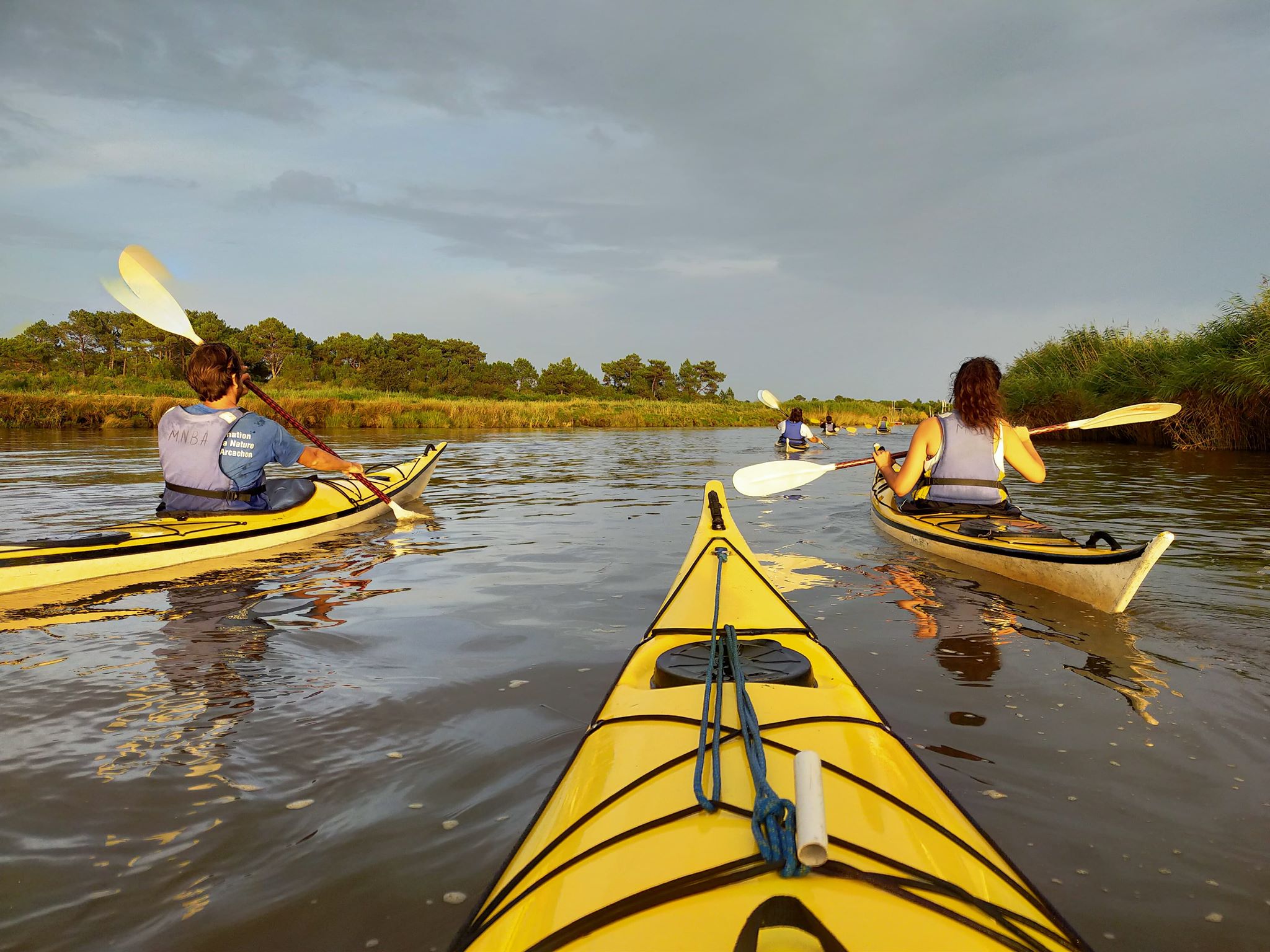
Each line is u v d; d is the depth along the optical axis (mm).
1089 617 3324
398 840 1682
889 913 962
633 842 1134
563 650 2959
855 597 3672
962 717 2299
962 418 4711
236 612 3506
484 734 2205
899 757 1461
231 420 4734
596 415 30078
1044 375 18719
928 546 4645
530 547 5074
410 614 3479
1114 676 2637
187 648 2982
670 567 4453
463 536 5492
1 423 20109
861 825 1164
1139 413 4906
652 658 2102
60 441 15164
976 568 4250
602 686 2578
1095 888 1515
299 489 5523
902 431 25922
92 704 2430
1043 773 1962
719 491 3910
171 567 4359
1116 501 6570
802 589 3826
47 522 5637
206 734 2213
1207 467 9641
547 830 1273
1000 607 3496
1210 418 12672
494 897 1132
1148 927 1401
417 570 4387
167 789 1909
